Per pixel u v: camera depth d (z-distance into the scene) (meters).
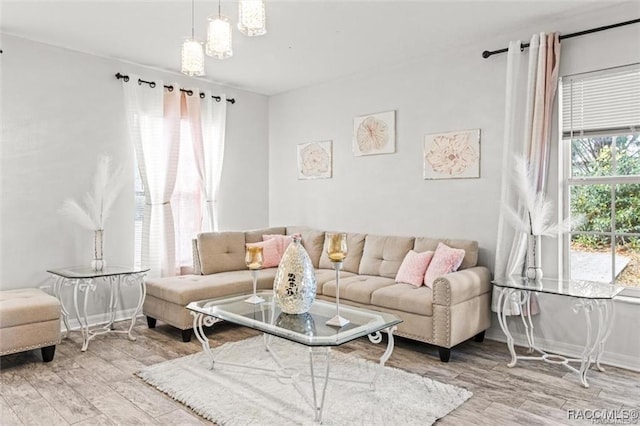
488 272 3.83
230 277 4.34
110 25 3.65
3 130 3.83
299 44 4.06
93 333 3.98
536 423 2.40
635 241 3.30
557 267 3.57
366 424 2.35
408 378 2.98
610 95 3.34
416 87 4.48
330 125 5.31
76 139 4.24
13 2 3.23
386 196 4.77
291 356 3.44
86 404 2.61
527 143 3.58
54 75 4.11
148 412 2.52
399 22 3.58
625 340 3.25
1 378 2.99
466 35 3.86
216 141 5.41
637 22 3.18
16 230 3.90
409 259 4.09
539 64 3.51
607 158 3.41
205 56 4.38
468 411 2.53
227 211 5.61
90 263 4.34
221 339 3.90
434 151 4.35
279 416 2.44
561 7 3.31
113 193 4.29
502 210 3.72
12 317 3.10
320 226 5.45
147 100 4.71
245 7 2.28
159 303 4.03
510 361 3.34
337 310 2.71
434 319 3.35
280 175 5.94
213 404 2.58
